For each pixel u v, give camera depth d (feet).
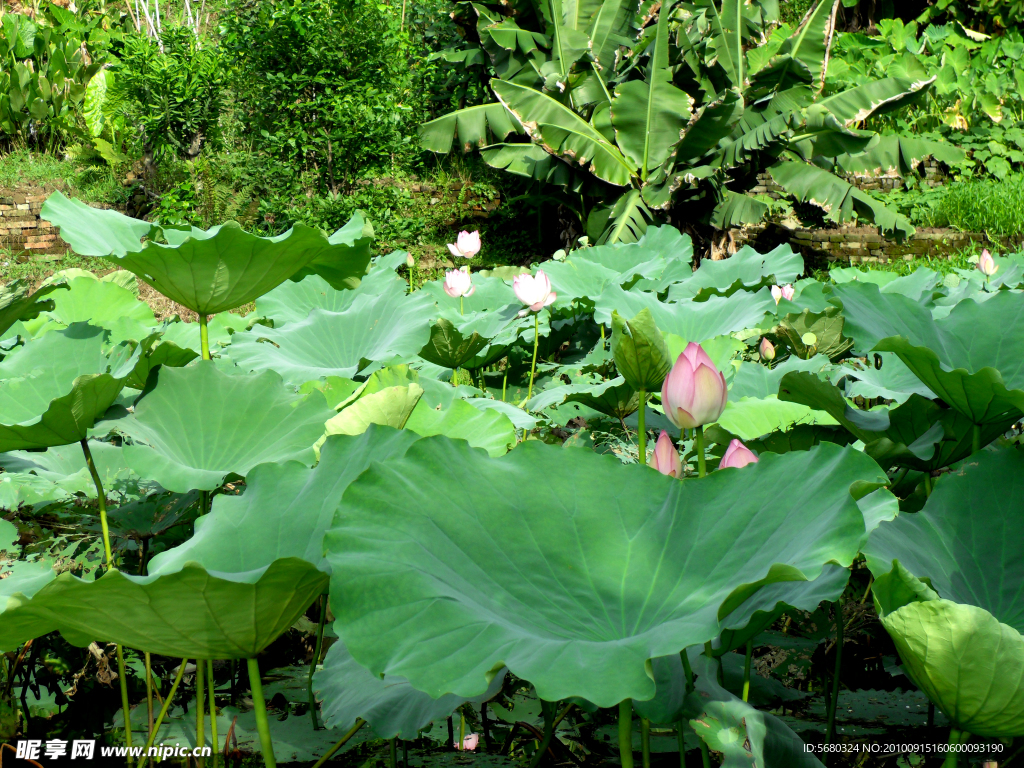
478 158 42.52
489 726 7.71
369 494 4.97
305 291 16.33
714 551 4.99
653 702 4.82
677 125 33.14
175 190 37.01
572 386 10.80
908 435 7.98
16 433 6.31
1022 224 35.78
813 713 7.52
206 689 8.46
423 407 8.27
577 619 4.65
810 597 4.53
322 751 7.18
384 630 4.23
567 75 34.06
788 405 9.78
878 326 8.42
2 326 7.87
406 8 47.29
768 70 32.24
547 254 40.01
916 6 53.16
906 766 6.55
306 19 35.09
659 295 18.70
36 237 38.50
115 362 8.15
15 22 44.80
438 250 38.50
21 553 7.96
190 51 39.22
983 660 3.90
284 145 35.81
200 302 8.91
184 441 7.25
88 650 8.43
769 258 18.89
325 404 7.72
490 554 4.96
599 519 5.30
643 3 36.45
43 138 45.44
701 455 6.21
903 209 39.58
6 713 7.39
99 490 6.94
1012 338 8.04
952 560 5.39
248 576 4.71
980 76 44.60
